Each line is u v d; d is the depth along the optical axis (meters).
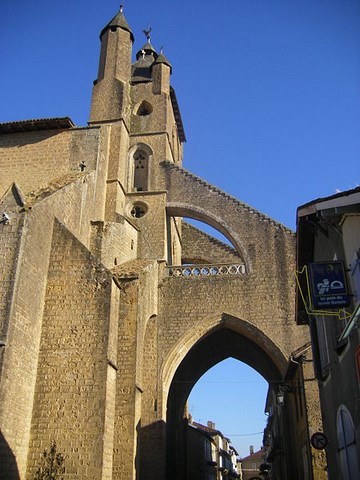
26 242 19.22
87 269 20.97
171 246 35.06
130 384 21.98
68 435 18.27
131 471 20.42
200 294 29.19
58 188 23.14
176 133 42.78
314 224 14.86
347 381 13.23
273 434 47.75
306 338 27.52
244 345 35.31
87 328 19.97
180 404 35.59
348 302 12.11
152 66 39.06
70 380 19.17
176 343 28.00
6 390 17.14
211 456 64.62
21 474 17.61
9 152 30.75
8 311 17.69
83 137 30.67
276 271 29.27
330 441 16.09
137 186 34.91
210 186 32.69
